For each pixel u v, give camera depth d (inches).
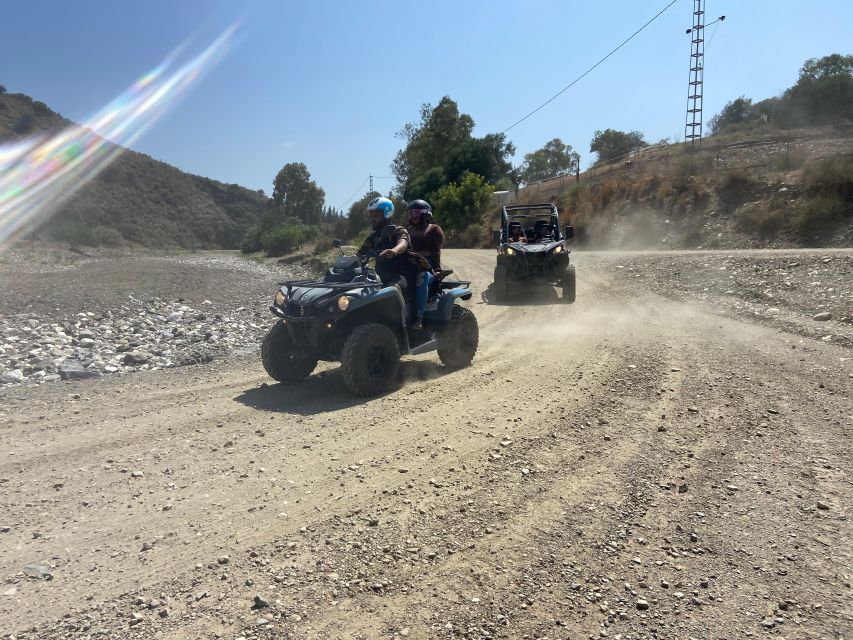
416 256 251.9
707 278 522.6
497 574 110.7
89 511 137.8
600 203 1125.1
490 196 1601.9
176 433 193.2
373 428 193.5
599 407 209.5
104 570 112.7
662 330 349.1
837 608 99.8
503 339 347.3
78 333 431.8
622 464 160.4
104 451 177.5
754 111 2316.7
